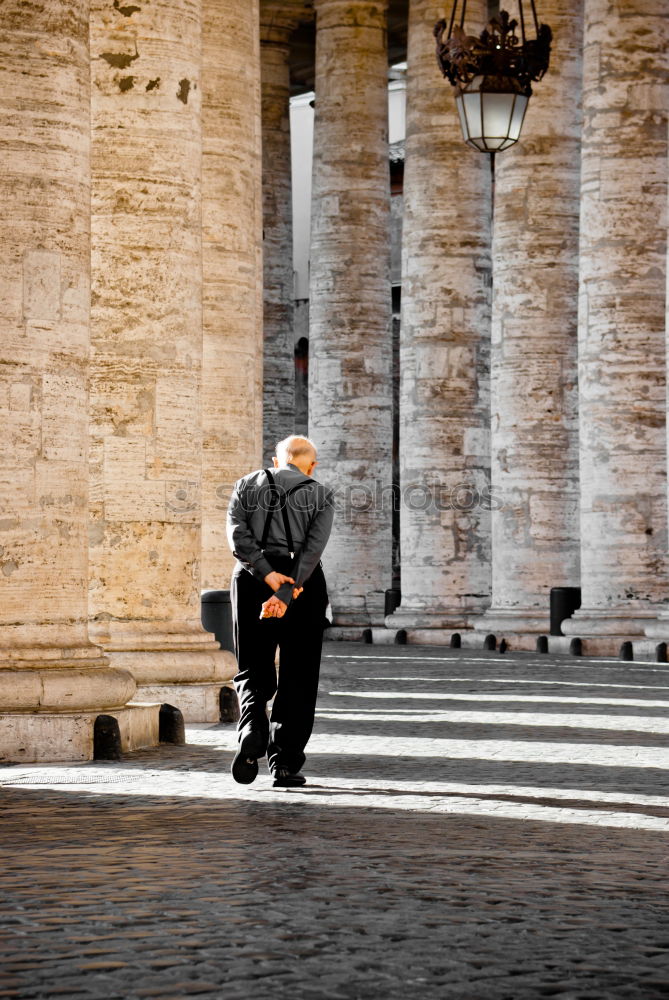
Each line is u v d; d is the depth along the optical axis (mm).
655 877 12148
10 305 20047
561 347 48250
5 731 19547
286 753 17062
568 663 40500
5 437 20062
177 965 9273
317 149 56938
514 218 48406
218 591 29453
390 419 57062
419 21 51781
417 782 17422
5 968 9180
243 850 13070
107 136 25141
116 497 25000
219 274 30844
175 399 25344
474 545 52188
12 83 20219
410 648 49344
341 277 56312
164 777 17906
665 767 18859
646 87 44375
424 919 10562
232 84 31016
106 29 25281
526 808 15562
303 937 10008
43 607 20328
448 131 51562
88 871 12125
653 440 44438
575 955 9656
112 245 25062
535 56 33250
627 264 44312
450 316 51625
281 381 65750
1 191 20078
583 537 45188
